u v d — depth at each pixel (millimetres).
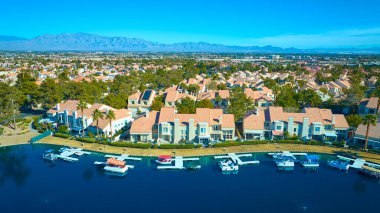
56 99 132375
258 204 64250
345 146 91250
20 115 128125
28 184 72062
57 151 90688
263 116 101562
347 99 129625
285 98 128125
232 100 120500
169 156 83062
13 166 81750
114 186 71250
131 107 129125
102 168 80438
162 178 75250
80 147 92250
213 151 88812
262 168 81438
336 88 171125
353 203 65250
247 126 98000
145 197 66562
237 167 79250
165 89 173250
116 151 88625
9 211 61031
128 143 90750
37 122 109938
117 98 130375
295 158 83688
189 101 115938
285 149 91188
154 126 96312
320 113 100625
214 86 174750
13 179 74562
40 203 64062
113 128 102312
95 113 94500
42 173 77812
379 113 108938
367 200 66500
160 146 89688
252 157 87500
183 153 87375
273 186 72125
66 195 67188
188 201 64938
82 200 65188
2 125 110812
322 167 82750
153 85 190250
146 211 61156
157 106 116000
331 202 65562
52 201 64750
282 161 81688
